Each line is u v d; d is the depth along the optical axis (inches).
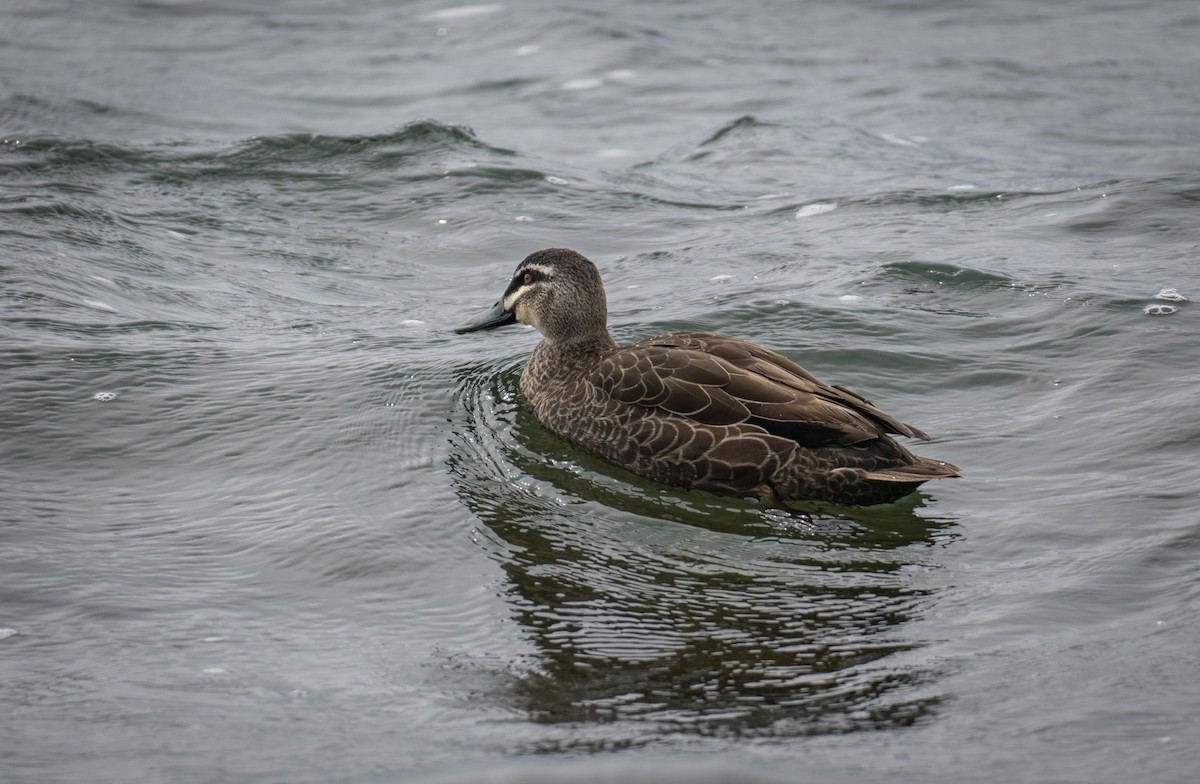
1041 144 911.0
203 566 405.1
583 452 486.0
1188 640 345.1
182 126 945.5
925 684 333.1
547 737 312.0
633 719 320.8
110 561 405.4
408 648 360.8
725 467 447.2
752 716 320.5
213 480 462.9
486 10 1304.1
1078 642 349.7
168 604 382.3
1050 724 309.3
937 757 296.0
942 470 423.2
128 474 464.8
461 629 370.9
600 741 308.8
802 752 300.4
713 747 303.6
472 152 871.1
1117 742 299.9
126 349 553.9
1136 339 557.6
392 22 1277.1
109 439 485.7
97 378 526.3
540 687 339.3
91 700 332.5
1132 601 371.2
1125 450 469.1
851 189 816.9
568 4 1314.0
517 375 560.1
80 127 915.4
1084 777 285.9
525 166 846.5
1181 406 495.5
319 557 411.5
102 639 362.3
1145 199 753.6
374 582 398.0
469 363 565.3
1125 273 640.4
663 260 698.8
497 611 380.8
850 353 559.2
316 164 842.8
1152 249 678.5
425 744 311.0
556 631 368.8
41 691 336.2
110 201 751.7
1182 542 402.3
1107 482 447.8
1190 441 470.0
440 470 472.7
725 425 449.7
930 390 531.2
